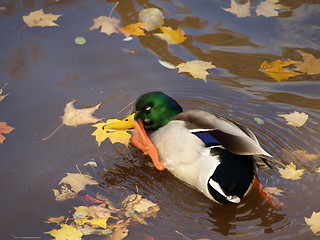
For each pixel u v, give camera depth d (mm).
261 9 13086
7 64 11172
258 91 10727
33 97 10391
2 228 7844
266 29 12445
